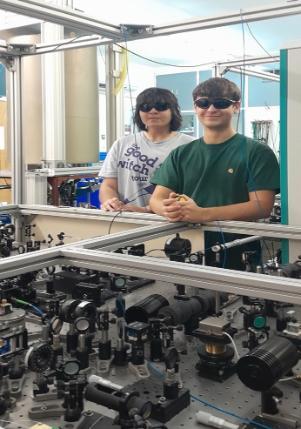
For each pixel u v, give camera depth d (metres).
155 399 1.10
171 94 2.70
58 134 3.47
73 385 1.05
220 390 1.17
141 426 0.94
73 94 3.59
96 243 1.55
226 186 2.26
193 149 2.35
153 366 1.27
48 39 3.21
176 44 7.98
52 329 1.23
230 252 1.90
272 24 6.83
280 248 2.03
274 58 3.46
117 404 0.98
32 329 1.41
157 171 2.45
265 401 1.06
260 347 1.04
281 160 2.13
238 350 1.30
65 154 3.58
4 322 1.22
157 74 8.37
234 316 1.51
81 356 1.22
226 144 2.28
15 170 2.82
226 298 1.58
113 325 1.45
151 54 8.64
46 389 1.13
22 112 2.78
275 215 2.41
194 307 1.39
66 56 3.53
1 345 1.18
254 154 2.21
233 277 1.14
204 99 2.24
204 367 1.23
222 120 2.26
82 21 1.93
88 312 1.26
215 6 6.03
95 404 1.10
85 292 1.38
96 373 1.24
